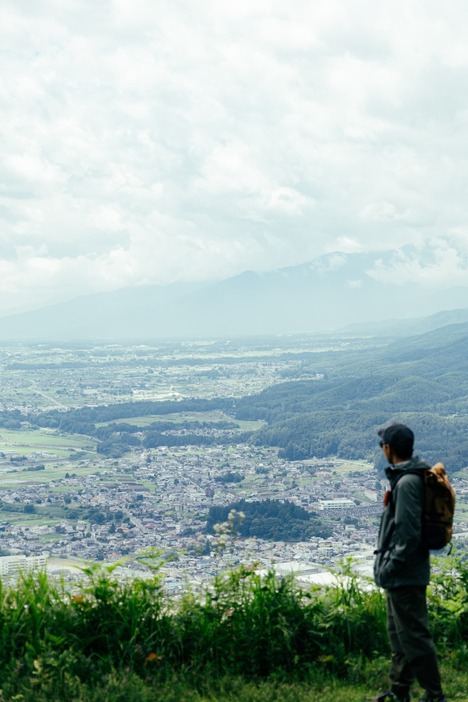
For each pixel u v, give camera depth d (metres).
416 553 5.52
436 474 5.50
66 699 5.52
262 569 7.24
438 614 7.48
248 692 5.94
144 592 6.67
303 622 6.74
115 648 6.29
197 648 6.47
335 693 6.02
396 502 5.48
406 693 5.87
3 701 5.51
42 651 6.01
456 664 6.95
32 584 6.55
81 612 6.43
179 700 5.70
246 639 6.54
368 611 7.14
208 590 6.95
